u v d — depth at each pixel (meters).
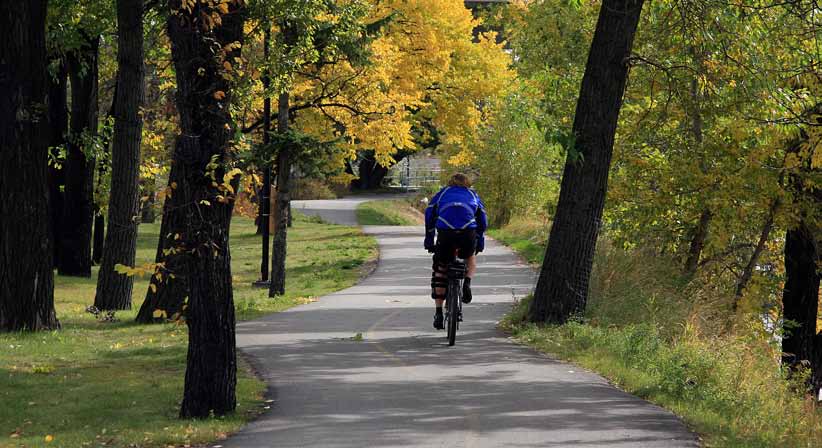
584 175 15.90
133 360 13.65
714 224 20.95
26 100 17.48
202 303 9.24
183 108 9.12
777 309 24.36
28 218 17.64
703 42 16.94
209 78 9.06
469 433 8.21
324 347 13.90
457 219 13.62
